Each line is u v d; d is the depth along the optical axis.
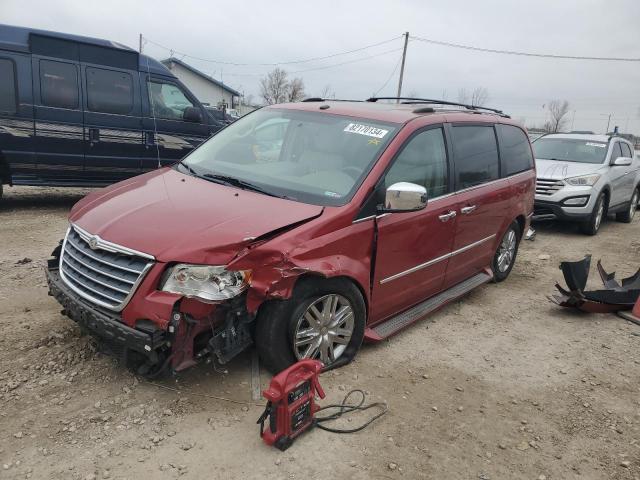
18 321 4.27
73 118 8.31
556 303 5.58
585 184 9.31
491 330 5.02
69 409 3.22
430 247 4.54
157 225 3.30
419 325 4.97
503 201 5.68
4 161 7.97
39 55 7.94
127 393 3.41
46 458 2.83
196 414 3.27
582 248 8.73
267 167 4.30
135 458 2.88
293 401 3.04
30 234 7.00
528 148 6.52
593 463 3.20
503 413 3.63
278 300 3.37
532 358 4.50
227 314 3.24
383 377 3.93
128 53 8.72
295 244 3.32
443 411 3.59
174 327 3.04
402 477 2.93
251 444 3.06
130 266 3.15
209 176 4.21
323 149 4.28
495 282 6.40
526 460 3.17
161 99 9.23
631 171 11.07
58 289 3.52
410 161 4.26
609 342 4.94
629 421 3.66
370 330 4.18
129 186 4.11
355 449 3.11
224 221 3.33
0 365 3.61
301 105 4.95
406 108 4.82
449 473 3.00
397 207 3.74
